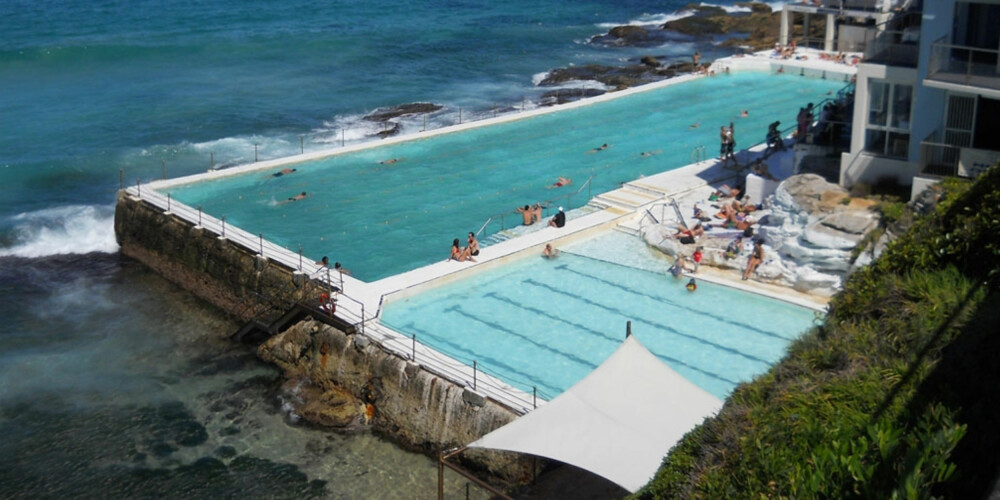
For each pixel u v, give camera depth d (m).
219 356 33.59
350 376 29.66
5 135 57.16
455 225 38.59
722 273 33.75
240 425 29.33
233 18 95.38
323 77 72.81
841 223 31.45
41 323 36.03
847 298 20.12
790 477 12.73
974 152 30.39
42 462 27.55
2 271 40.69
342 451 27.89
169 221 39.62
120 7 100.56
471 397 26.08
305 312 32.12
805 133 40.88
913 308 18.45
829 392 15.83
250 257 35.56
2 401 30.69
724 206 38.00
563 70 74.38
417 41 86.31
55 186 49.28
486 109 63.19
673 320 30.56
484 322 30.55
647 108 56.12
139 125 59.50
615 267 34.66
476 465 26.23
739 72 64.50
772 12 95.81
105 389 31.45
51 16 94.56
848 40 65.06
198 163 52.75
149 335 35.19
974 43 30.42
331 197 41.88
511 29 94.00
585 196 41.53
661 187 41.00
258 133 58.00
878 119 32.88
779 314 30.80
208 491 26.11
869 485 11.42
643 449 20.33
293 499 25.69
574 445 20.59
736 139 49.22
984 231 19.34
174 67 75.50
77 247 43.28
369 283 32.69
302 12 100.12
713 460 15.77
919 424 13.02
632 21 100.38
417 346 28.86
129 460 27.59
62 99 65.62
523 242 36.22
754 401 17.19
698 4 110.19
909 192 32.47
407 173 45.00
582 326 30.22
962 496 12.02
